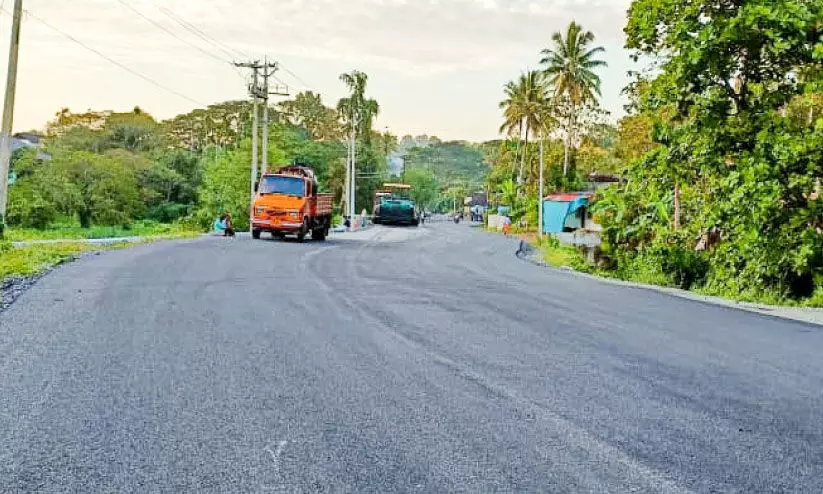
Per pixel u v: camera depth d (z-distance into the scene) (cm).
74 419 546
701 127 1920
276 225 2952
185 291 1261
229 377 682
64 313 1002
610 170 6994
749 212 1762
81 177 6153
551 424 563
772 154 1769
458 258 2512
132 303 1106
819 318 1295
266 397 616
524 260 2725
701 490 439
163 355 766
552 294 1491
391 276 1688
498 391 660
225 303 1144
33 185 5766
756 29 1688
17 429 521
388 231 5238
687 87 1922
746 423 586
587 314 1202
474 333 961
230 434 519
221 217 3847
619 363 804
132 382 654
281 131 7012
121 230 5678
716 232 2152
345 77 7331
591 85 6228
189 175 7912
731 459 497
